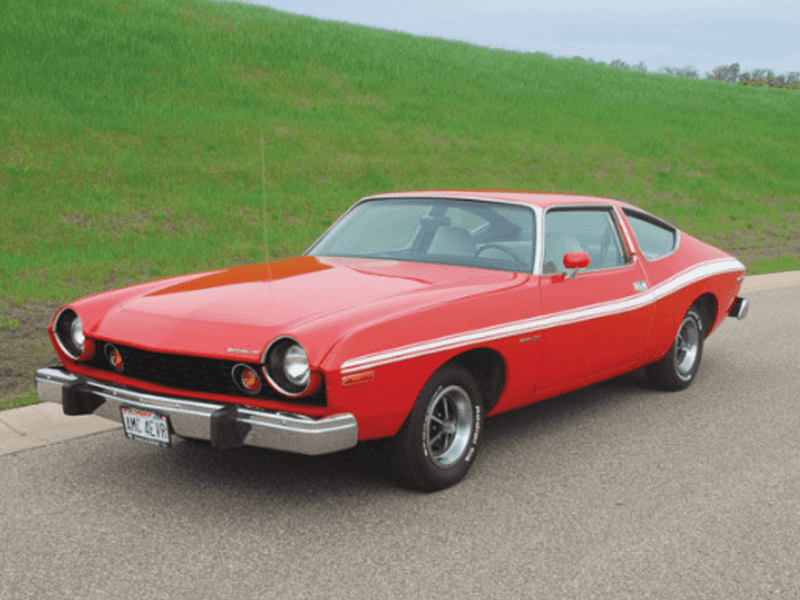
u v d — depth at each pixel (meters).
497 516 3.58
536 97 32.56
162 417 3.46
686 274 5.56
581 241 4.89
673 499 3.80
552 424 5.03
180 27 29.84
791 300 10.20
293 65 28.70
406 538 3.34
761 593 2.93
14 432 4.59
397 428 3.59
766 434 4.85
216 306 3.67
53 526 3.43
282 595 2.87
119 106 19.80
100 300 3.99
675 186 23.59
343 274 4.19
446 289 3.91
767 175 26.91
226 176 16.70
